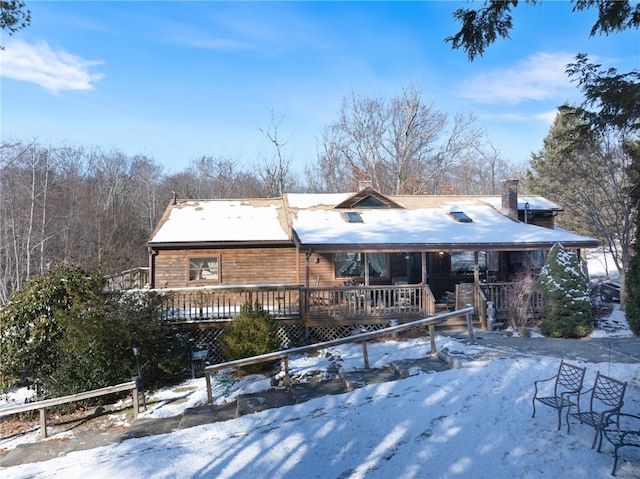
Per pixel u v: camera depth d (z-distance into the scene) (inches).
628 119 264.2
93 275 468.8
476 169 2054.6
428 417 281.9
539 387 317.1
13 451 333.1
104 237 1449.3
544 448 235.5
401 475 224.7
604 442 237.9
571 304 480.1
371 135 1680.6
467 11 233.6
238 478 233.8
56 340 443.5
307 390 358.6
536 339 469.1
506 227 676.7
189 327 512.4
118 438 328.5
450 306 611.2
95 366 420.8
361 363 420.8
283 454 255.1
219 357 517.3
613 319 559.8
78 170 1721.2
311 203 796.0
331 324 545.3
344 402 316.2
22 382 454.6
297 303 591.8
